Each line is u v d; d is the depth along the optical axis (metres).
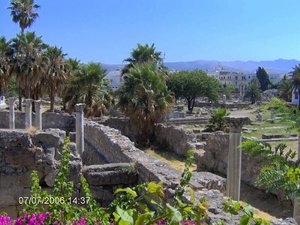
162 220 3.65
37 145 8.50
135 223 2.89
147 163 10.15
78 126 17.61
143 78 27.84
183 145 24.67
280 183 4.48
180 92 66.00
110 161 15.03
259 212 13.84
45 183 8.50
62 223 4.75
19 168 8.40
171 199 7.36
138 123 27.97
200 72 68.75
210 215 6.46
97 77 33.41
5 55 36.47
